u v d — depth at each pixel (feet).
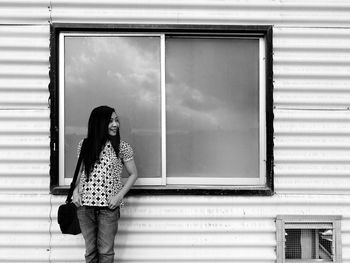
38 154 12.10
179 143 12.46
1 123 12.06
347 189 12.31
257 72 12.49
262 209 12.23
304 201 12.23
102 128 10.62
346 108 12.34
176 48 12.50
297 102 12.28
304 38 12.34
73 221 10.83
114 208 10.66
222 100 12.50
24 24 12.10
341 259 12.22
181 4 12.16
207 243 12.12
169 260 12.09
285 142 12.27
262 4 12.23
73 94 12.32
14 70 12.08
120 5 12.12
